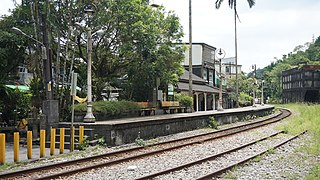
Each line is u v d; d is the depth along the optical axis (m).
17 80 27.70
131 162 12.18
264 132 22.31
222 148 15.58
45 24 18.86
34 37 19.97
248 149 15.09
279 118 34.03
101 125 16.08
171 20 25.38
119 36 23.58
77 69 24.94
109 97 27.77
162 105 27.06
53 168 11.15
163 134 20.20
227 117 29.44
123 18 22.75
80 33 22.70
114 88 27.83
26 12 20.53
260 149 15.15
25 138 18.06
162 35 25.31
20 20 20.89
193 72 47.84
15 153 12.18
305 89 73.88
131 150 14.69
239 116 32.38
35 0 19.47
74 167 11.41
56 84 19.88
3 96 20.67
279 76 92.62
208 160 12.34
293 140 18.23
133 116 23.31
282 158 12.84
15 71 24.77
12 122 21.11
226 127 26.23
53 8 20.52
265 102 89.12
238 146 15.79
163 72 25.22
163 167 11.34
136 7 23.17
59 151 14.28
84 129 16.25
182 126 22.45
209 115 26.06
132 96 26.88
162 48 24.59
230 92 56.50
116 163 11.87
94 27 22.69
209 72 50.41
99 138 16.03
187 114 26.61
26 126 18.69
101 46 24.14
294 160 12.45
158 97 26.69
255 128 25.06
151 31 23.69
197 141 17.22
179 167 10.74
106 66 25.12
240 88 65.25
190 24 33.44
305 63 84.00
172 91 29.53
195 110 39.25
